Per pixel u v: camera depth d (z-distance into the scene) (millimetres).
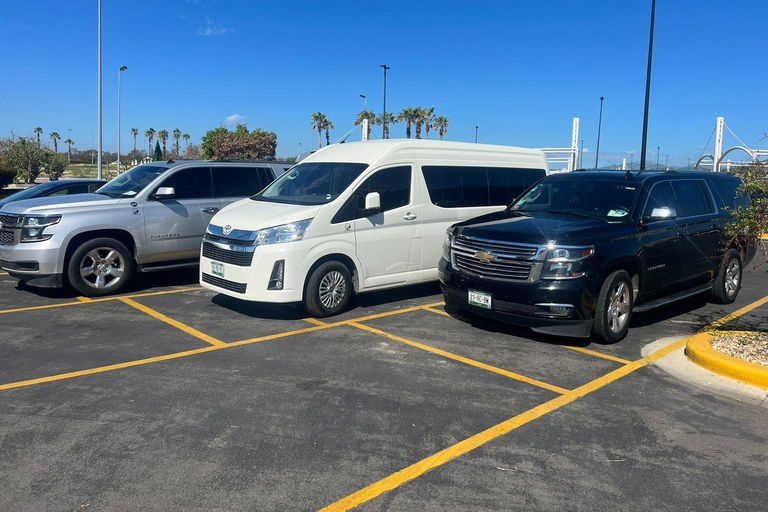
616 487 3520
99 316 7301
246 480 3500
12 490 3344
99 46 25625
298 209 7148
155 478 3502
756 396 5000
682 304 8672
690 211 7742
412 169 8148
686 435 4250
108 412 4434
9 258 7977
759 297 9266
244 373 5344
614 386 5195
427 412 4555
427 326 7094
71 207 8156
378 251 7742
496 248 6359
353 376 5320
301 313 7617
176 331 6684
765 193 5918
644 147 20875
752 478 3666
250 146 63094
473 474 3633
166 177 9062
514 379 5332
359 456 3830
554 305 5965
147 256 8758
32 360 5613
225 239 7160
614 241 6348
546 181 8094
